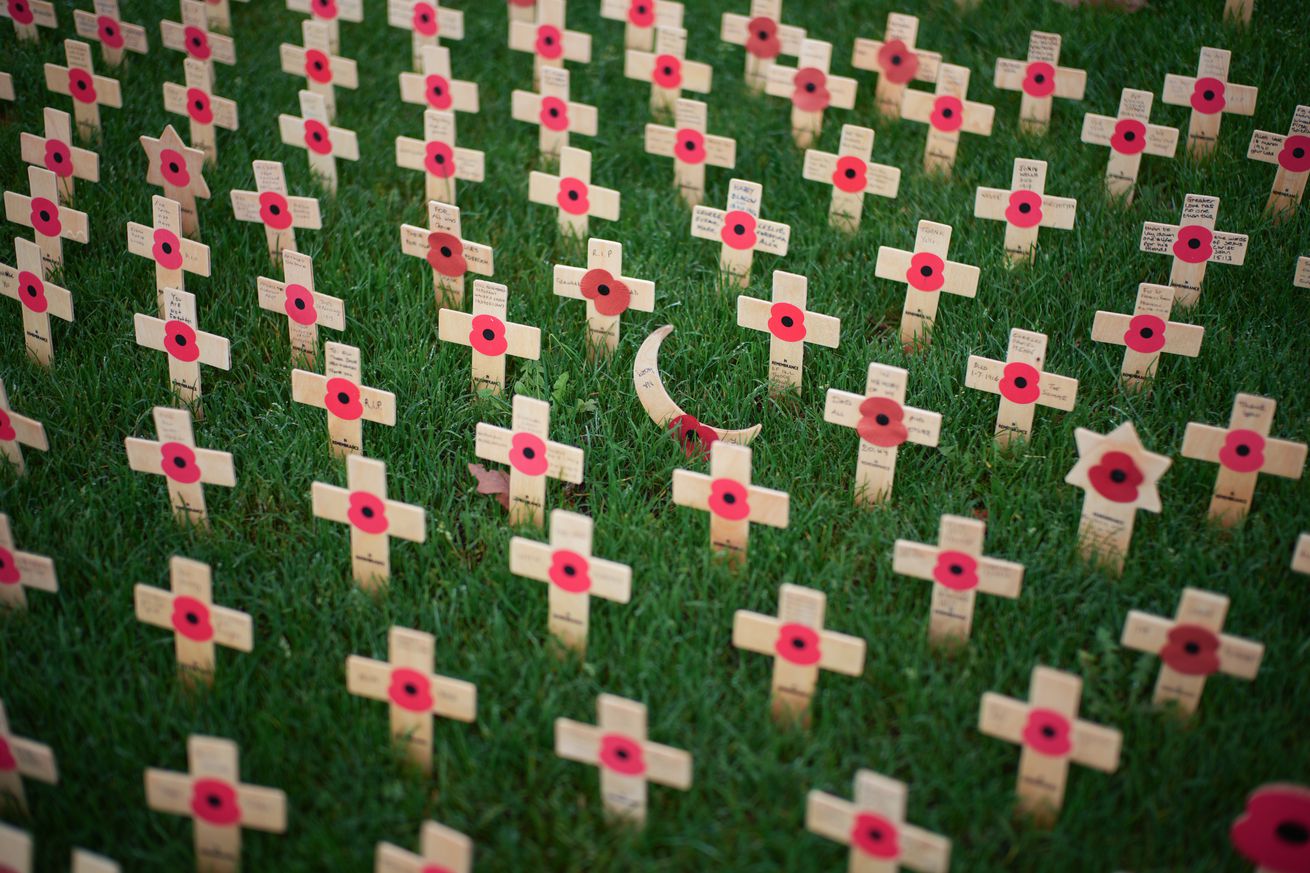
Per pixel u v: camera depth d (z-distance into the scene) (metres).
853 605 3.17
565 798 2.84
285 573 3.26
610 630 3.20
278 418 3.73
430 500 3.51
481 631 3.18
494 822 2.79
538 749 2.91
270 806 2.59
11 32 5.39
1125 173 4.38
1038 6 5.33
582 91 5.12
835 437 3.65
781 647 2.86
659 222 4.41
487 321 3.65
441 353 3.87
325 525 3.36
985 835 2.72
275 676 3.02
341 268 4.24
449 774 2.89
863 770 2.67
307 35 4.79
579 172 4.19
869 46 4.77
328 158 4.52
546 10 4.86
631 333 3.95
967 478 3.56
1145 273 4.16
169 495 3.40
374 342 4.03
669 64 4.79
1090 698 2.97
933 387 3.75
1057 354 3.88
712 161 4.46
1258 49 4.90
